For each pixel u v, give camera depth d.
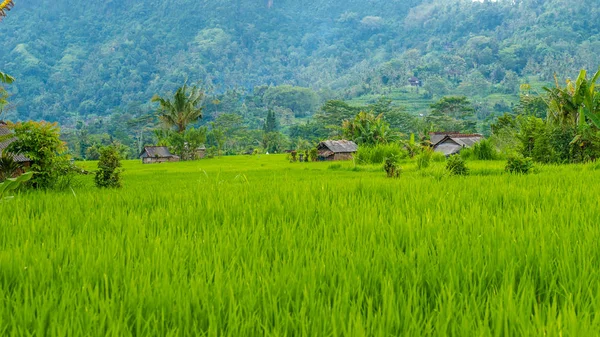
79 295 2.57
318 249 3.62
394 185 9.37
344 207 6.06
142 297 2.52
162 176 26.67
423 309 2.57
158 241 3.87
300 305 2.55
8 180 6.84
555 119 26.66
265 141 127.94
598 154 22.94
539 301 2.74
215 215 5.79
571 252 3.49
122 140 145.12
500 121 54.81
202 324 2.33
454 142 63.97
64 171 13.62
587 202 5.95
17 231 4.68
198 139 80.88
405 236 4.16
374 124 72.25
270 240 4.06
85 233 4.59
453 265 3.08
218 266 3.05
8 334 2.14
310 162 55.47
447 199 6.84
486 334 2.09
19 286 2.71
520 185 9.11
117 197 7.95
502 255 3.34
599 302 2.43
